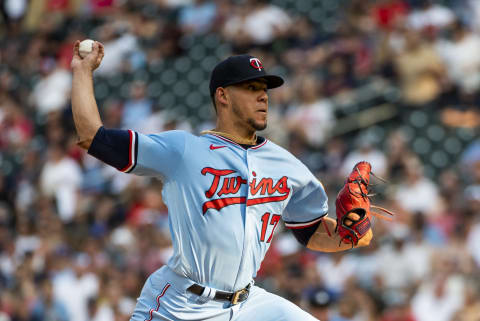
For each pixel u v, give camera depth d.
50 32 55.25
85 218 38.47
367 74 39.09
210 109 44.34
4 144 49.16
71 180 41.03
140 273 31.36
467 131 36.81
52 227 38.72
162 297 11.12
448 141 36.81
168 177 10.80
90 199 39.91
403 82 38.00
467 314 26.48
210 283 10.93
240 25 45.00
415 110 37.72
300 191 11.83
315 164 35.59
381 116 37.91
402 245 28.61
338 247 12.16
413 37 37.94
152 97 47.16
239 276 10.99
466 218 29.97
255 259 11.20
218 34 47.66
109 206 37.44
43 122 49.34
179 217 10.84
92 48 10.66
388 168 33.94
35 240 38.44
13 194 43.28
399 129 37.66
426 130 37.28
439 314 27.17
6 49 56.44
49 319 32.28
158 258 31.36
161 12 51.06
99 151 10.31
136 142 10.44
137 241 33.03
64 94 49.81
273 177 11.23
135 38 50.22
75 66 10.54
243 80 11.02
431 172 36.22
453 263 28.16
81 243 37.22
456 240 29.23
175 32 48.81
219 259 10.82
